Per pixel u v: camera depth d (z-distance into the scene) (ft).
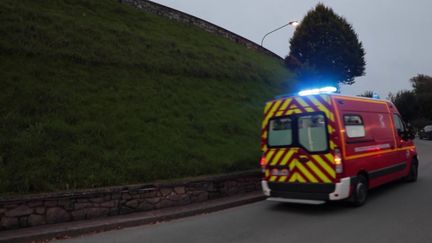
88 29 46.75
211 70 54.29
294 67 85.10
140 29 58.75
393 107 33.06
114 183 24.00
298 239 18.29
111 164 25.71
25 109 28.09
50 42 39.17
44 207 20.52
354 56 112.47
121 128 30.81
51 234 19.25
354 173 24.34
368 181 26.25
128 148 28.37
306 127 24.75
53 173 22.93
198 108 41.37
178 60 51.88
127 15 63.16
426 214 22.16
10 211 19.57
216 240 18.76
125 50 46.34
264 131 27.14
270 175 26.25
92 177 23.53
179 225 21.91
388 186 32.45
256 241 18.29
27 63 34.37
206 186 27.17
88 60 39.78
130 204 23.39
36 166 22.99
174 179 26.17
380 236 18.15
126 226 21.56
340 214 23.12
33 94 30.17
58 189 21.95
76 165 24.39
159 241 18.85
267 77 66.13
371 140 27.22
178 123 35.78
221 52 66.90
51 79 33.68
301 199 24.45
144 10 71.20
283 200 25.17
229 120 41.47
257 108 50.14
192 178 26.61
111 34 49.21
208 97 45.96
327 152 23.57
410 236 17.95
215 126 38.55
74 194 21.43
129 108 34.60
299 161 24.70
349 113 25.41
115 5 64.23
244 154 34.01
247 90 55.36
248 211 25.26
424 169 43.29
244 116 44.91
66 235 19.63
